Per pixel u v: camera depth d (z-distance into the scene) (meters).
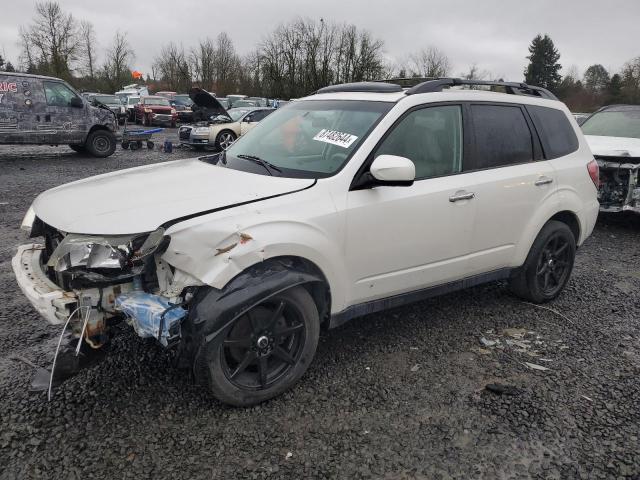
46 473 2.39
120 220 2.67
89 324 2.67
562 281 4.67
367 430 2.77
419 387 3.20
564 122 4.64
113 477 2.38
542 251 4.38
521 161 4.15
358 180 3.21
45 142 13.59
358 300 3.34
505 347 3.77
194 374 2.74
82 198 3.02
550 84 77.69
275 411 2.91
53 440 2.60
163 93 43.41
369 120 3.45
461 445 2.68
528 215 4.14
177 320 2.60
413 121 3.52
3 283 4.66
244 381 2.90
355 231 3.15
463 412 2.96
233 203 2.83
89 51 61.81
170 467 2.45
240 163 3.60
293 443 2.65
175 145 18.47
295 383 3.11
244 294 2.67
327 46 47.19
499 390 3.15
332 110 3.74
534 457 2.61
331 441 2.68
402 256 3.42
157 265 2.76
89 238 2.62
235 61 60.91
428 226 3.49
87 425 2.72
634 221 8.33
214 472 2.43
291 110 4.09
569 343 3.87
